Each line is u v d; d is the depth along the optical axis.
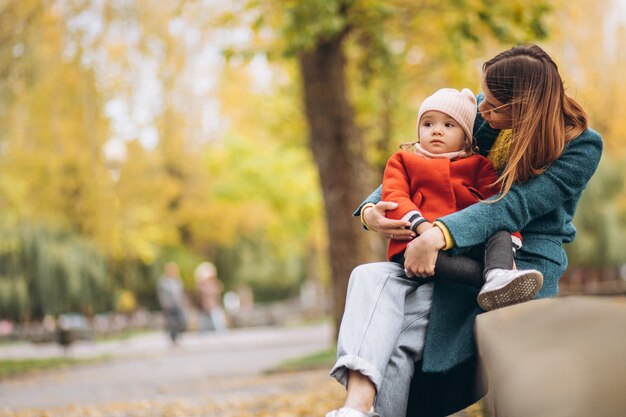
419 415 2.88
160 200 36.31
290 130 21.95
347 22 12.38
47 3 16.39
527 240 2.92
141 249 36.47
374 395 2.67
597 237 32.19
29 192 27.64
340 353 2.69
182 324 25.16
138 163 34.44
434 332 2.72
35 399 11.07
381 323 2.71
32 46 16.98
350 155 13.95
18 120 20.33
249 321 36.81
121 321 34.06
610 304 1.90
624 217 32.91
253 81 27.22
